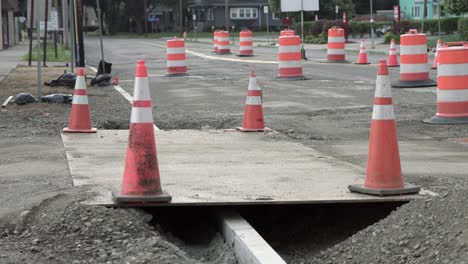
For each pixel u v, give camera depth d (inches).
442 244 204.8
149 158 251.6
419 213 229.5
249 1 4035.4
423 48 704.4
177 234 266.1
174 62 907.4
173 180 294.7
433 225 217.8
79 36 1095.6
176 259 217.3
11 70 1066.7
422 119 502.0
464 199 224.5
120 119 508.7
